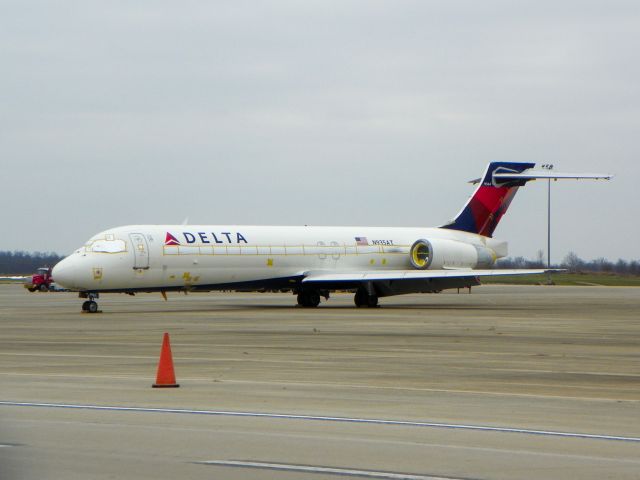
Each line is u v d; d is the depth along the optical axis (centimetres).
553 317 8531
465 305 11112
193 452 2391
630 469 2234
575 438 2617
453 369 4347
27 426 2756
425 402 3288
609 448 2481
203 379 3925
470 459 2331
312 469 2206
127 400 3294
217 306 10775
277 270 10250
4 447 2445
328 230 10862
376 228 11300
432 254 11044
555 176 11725
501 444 2523
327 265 10644
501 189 12038
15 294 16112
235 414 2994
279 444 2500
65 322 7712
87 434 2630
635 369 4384
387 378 3991
